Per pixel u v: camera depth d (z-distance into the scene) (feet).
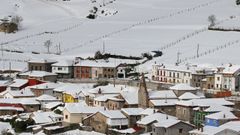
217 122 637.30
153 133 635.66
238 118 646.33
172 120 642.22
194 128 633.61
